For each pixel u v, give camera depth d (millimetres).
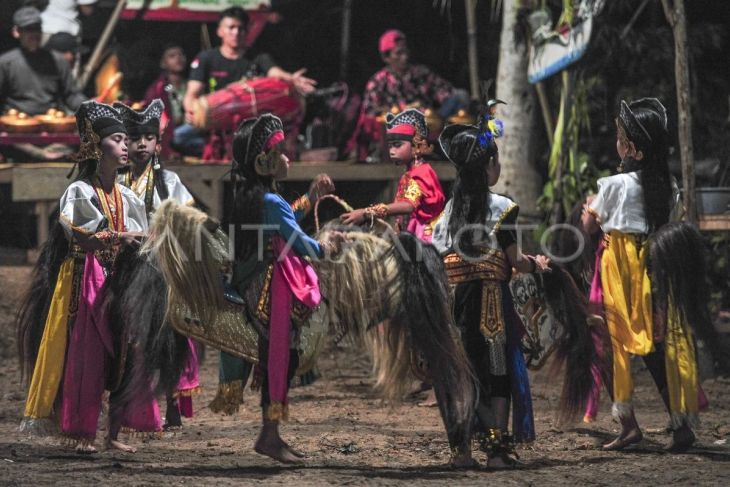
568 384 15562
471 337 14383
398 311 14125
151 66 37625
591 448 15883
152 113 16906
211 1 35812
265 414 14188
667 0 22000
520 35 28234
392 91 31891
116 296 14828
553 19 29500
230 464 14586
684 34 21922
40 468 14172
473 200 14516
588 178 27781
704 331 15516
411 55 39625
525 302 15430
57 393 14953
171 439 16656
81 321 14883
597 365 15664
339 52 41438
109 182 15312
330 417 18812
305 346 14344
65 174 28984
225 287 14414
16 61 31109
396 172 30125
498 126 15055
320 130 33188
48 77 31422
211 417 18938
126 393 14891
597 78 30531
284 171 14383
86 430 14875
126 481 13289
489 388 14320
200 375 23953
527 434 14414
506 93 28656
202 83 31234
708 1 36125
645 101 15898
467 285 14484
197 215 14211
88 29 36031
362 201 31594
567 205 26547
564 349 15562
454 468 14258
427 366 14219
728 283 25641
